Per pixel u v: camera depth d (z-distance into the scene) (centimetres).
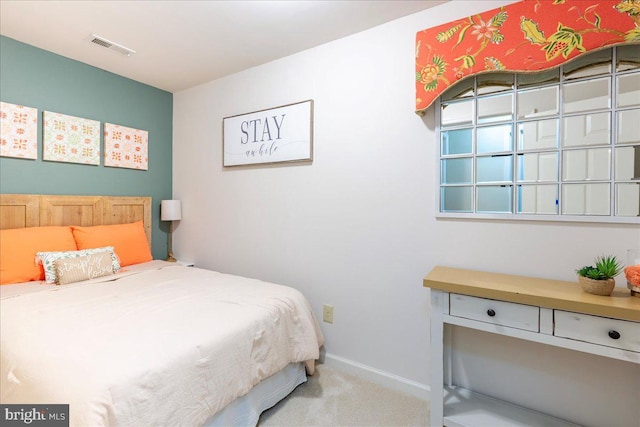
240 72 263
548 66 140
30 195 224
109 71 268
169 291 184
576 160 145
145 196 300
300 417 161
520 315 125
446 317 141
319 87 219
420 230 183
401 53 186
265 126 244
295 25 194
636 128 133
